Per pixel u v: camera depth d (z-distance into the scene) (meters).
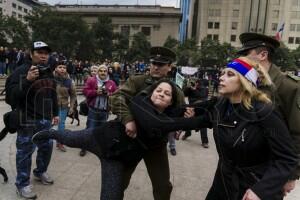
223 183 2.02
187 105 2.30
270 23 74.19
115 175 2.32
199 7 78.62
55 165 4.73
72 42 41.03
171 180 4.47
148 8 72.62
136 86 2.64
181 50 48.38
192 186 4.30
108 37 47.72
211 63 44.72
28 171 3.55
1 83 13.20
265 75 1.95
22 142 3.46
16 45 42.31
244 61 1.93
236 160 1.91
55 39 40.94
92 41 42.69
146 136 2.30
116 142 2.29
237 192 1.90
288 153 1.77
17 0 105.88
